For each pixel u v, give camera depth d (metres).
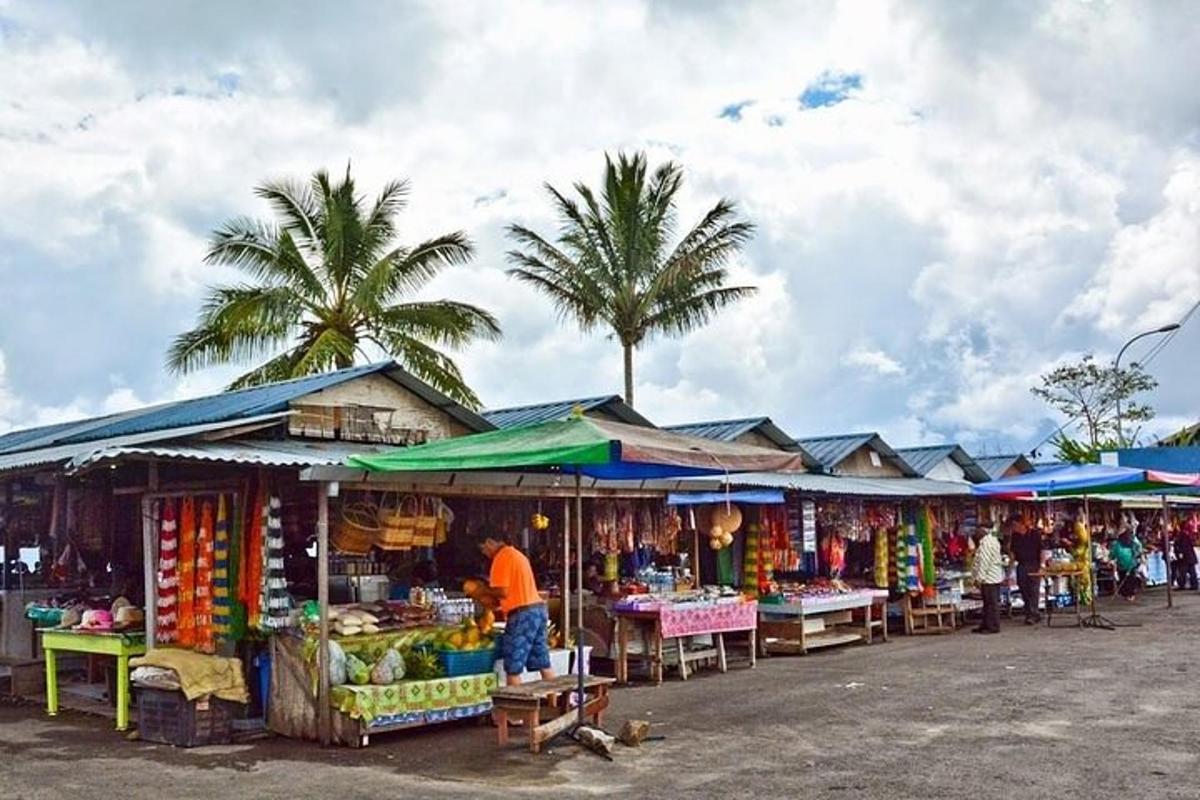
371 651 10.23
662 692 12.79
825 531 18.25
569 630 12.44
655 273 32.94
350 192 27.80
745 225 32.75
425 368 26.75
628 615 13.55
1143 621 20.33
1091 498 26.31
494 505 13.30
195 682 9.71
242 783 8.34
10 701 12.38
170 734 9.83
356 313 27.33
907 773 8.41
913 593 19.23
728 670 14.66
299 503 10.85
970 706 11.24
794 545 17.09
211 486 10.27
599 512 13.66
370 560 12.00
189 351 26.38
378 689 9.59
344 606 10.51
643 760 9.02
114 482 12.64
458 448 9.75
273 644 10.12
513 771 8.66
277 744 9.73
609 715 11.22
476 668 10.50
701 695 12.48
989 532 19.91
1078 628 19.22
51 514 13.84
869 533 19.00
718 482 14.57
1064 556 22.47
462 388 27.27
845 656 15.94
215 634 10.18
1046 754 8.94
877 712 11.05
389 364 13.43
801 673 14.16
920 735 9.83
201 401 15.24
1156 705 11.05
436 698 9.99
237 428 11.35
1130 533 26.61
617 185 32.62
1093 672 13.48
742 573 16.58
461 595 11.83
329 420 12.72
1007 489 19.47
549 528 13.84
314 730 9.76
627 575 15.30
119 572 12.20
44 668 12.71
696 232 32.62
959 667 14.27
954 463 25.55
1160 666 13.90
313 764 8.95
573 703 10.65
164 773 8.70
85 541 12.77
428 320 27.30
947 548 21.67
